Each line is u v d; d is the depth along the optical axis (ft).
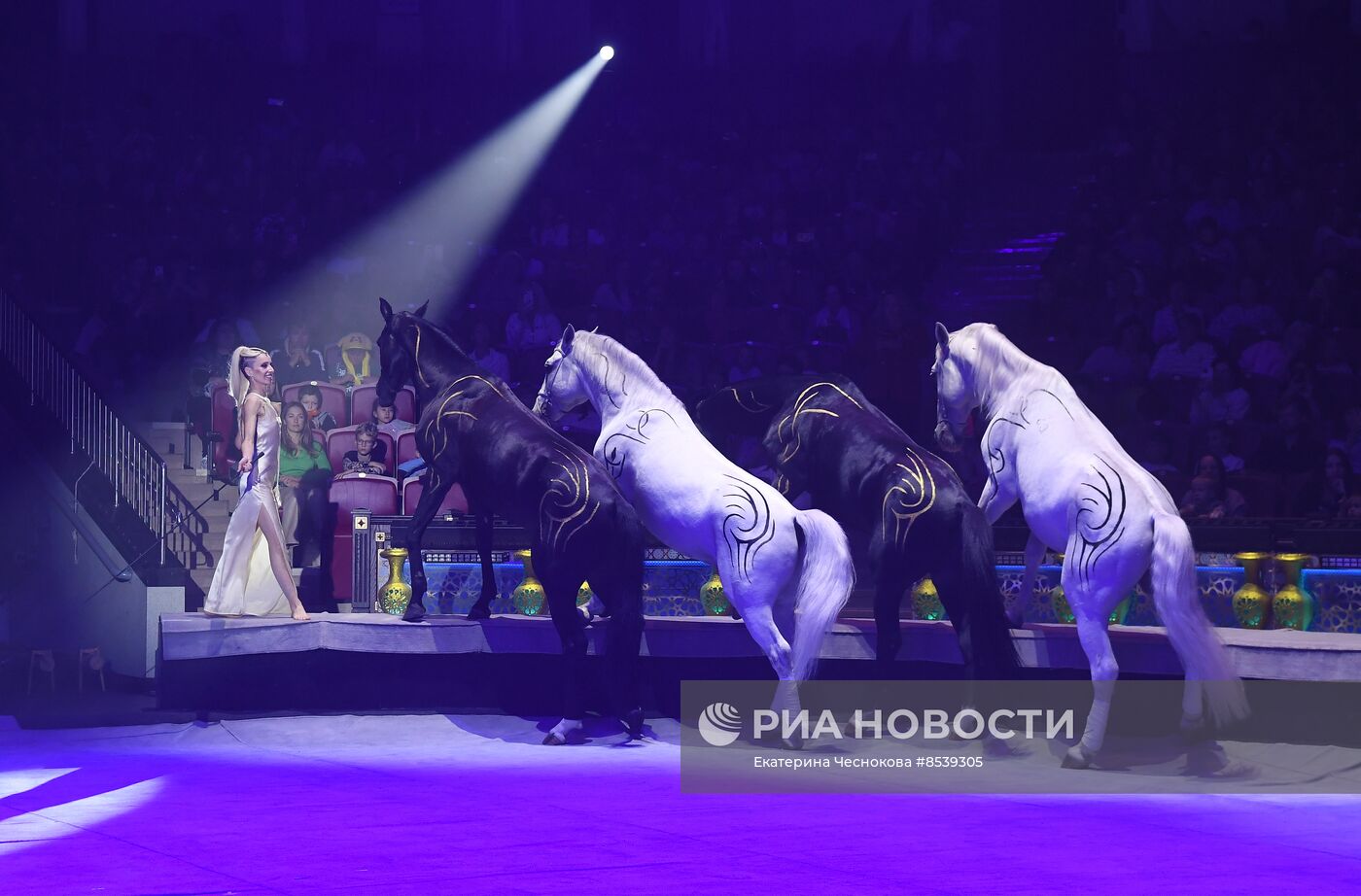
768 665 33.09
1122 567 26.43
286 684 34.04
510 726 32.30
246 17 73.26
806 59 76.59
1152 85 71.92
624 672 29.73
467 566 35.65
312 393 42.68
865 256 64.54
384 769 27.32
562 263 63.10
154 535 38.88
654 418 30.37
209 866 19.08
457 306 62.80
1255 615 30.04
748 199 67.82
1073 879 18.48
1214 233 56.85
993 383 28.94
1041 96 74.23
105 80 69.15
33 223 62.34
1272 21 71.41
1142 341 51.90
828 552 27.86
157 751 29.76
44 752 29.60
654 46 76.95
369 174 67.87
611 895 17.69
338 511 38.75
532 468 30.04
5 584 43.21
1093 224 60.64
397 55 74.43
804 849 20.16
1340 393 47.06
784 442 31.04
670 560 35.14
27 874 18.66
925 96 72.84
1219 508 36.29
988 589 27.40
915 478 28.45
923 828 21.70
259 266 59.98
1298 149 62.44
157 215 63.72
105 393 54.44
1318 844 20.65
